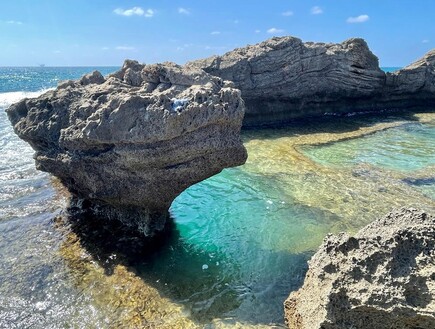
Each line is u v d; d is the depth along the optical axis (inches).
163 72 397.7
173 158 350.0
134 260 373.4
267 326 290.2
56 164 410.0
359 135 906.7
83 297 320.2
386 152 768.9
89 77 469.7
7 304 311.6
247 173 625.9
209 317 298.2
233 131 365.7
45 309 306.5
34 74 5644.7
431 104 1362.0
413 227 265.1
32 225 440.1
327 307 244.2
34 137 421.1
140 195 378.9
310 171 637.9
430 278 243.8
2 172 639.8
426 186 583.2
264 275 355.6
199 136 348.8
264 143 810.8
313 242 414.0
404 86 1279.5
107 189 387.9
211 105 343.0
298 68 1036.5
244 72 967.0
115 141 347.6
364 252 262.4
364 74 1171.3
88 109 380.8
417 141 866.8
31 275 348.5
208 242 411.8
